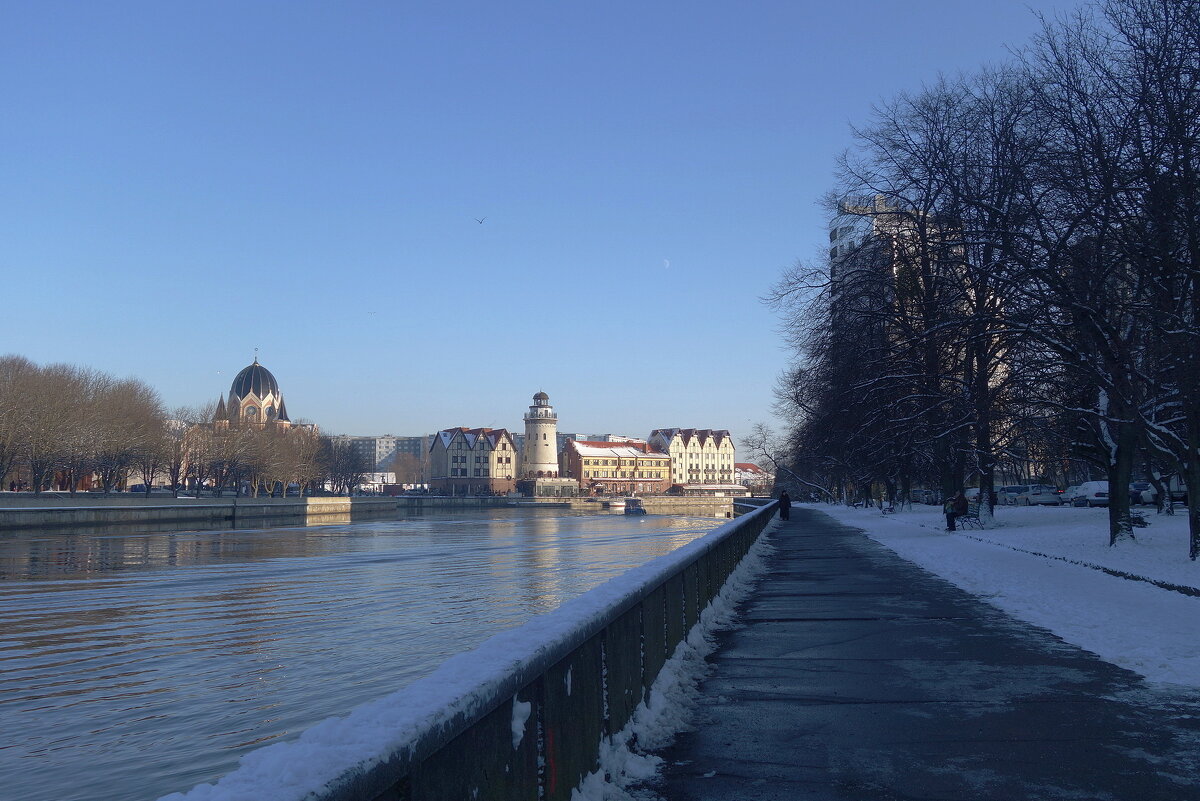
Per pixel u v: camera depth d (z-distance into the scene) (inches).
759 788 252.4
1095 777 259.1
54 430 3265.3
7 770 436.1
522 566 1633.9
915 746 291.7
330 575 1445.6
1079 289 793.6
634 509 5620.1
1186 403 755.4
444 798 144.4
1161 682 372.2
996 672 400.2
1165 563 757.9
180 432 4549.7
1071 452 1176.2
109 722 523.8
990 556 962.1
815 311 1375.5
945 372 1229.1
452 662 176.9
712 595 594.6
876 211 1290.6
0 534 2524.6
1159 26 756.0
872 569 908.6
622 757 265.3
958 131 1129.4
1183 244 743.1
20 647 772.6
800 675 402.3
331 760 113.7
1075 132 785.6
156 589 1242.0
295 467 5295.3
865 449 1555.1
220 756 459.5
